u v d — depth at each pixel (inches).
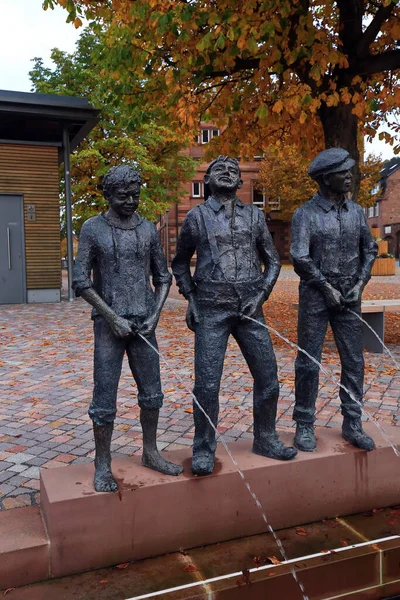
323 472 126.3
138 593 99.8
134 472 117.9
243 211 123.7
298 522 125.3
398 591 113.7
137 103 368.2
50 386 242.4
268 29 271.0
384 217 1866.4
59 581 104.3
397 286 714.8
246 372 264.2
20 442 174.7
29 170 549.3
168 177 834.8
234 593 101.1
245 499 119.2
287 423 188.2
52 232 566.3
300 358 134.4
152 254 118.4
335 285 132.3
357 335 134.8
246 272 122.0
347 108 326.3
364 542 116.4
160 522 112.3
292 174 1166.3
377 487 132.8
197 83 335.0
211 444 120.9
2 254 550.6
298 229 131.7
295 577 105.2
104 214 115.8
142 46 332.8
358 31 314.5
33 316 462.6
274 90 346.0
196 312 123.8
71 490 108.7
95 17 345.7
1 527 110.1
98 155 692.7
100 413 111.7
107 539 108.3
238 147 405.4
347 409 135.8
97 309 111.1
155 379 118.0
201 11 291.0
